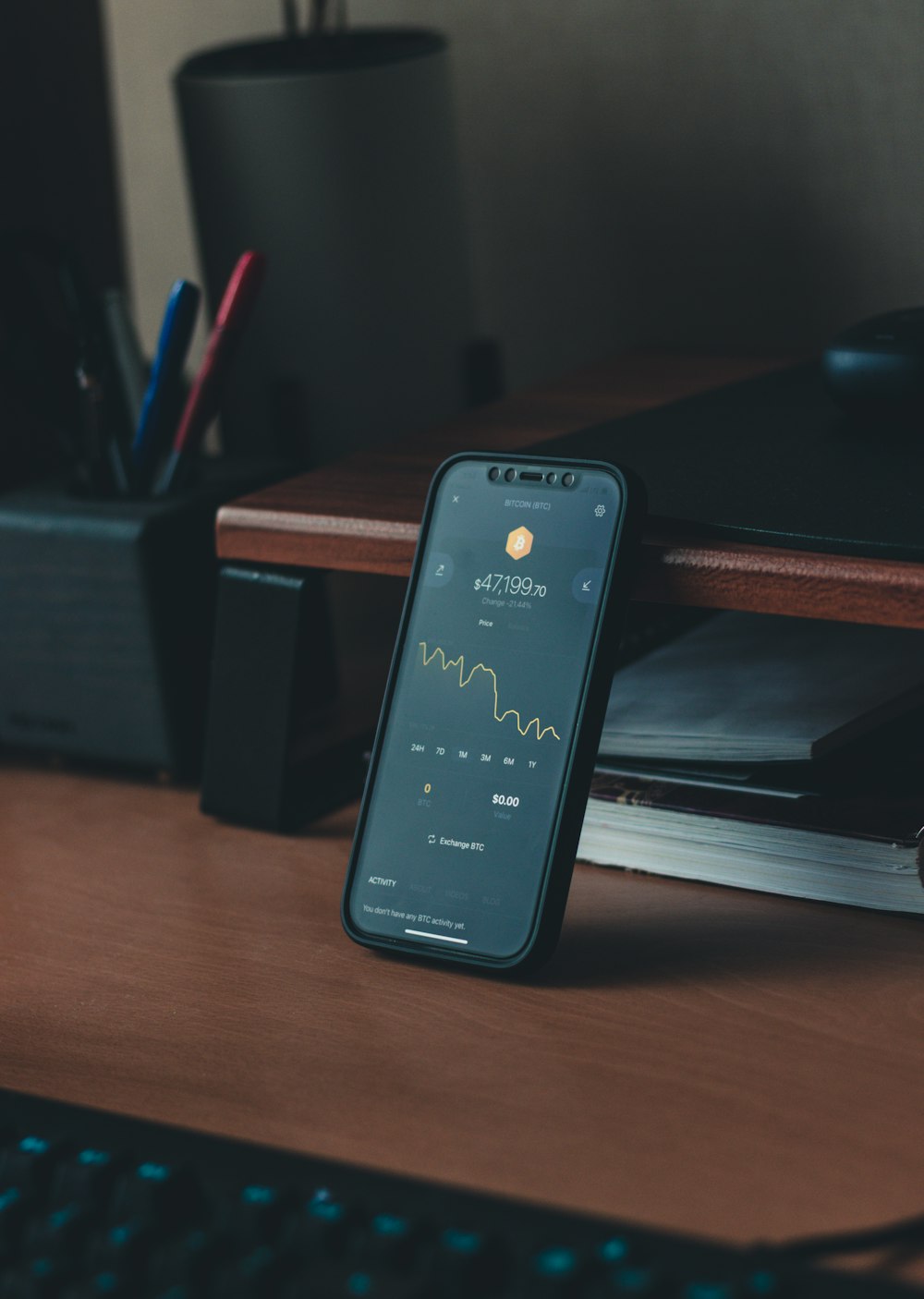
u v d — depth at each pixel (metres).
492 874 0.56
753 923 0.58
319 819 0.70
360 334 0.89
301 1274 0.36
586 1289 0.35
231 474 0.80
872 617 0.53
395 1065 0.49
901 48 0.88
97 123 1.08
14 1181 0.40
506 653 0.58
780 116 0.93
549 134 1.00
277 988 0.55
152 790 0.75
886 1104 0.45
